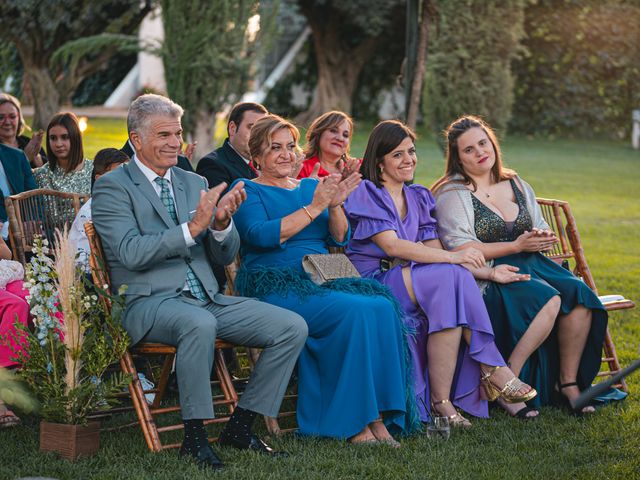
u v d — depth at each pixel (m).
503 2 11.53
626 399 5.45
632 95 24.78
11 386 4.25
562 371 5.32
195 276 4.71
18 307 4.73
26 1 16.00
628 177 17.38
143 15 18.53
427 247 5.18
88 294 4.66
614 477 4.21
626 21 23.88
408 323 5.01
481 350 5.02
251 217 5.05
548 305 5.21
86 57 18.91
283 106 26.58
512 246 5.36
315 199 4.89
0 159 6.23
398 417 4.76
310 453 4.48
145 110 4.64
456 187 5.55
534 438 4.79
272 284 4.92
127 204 4.60
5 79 19.56
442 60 11.75
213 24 12.00
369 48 24.52
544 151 21.53
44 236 5.73
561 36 23.84
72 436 4.31
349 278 4.95
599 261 9.88
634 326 7.13
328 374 4.76
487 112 11.99
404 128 5.41
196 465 4.23
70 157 6.66
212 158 6.02
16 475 4.09
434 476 4.23
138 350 4.52
